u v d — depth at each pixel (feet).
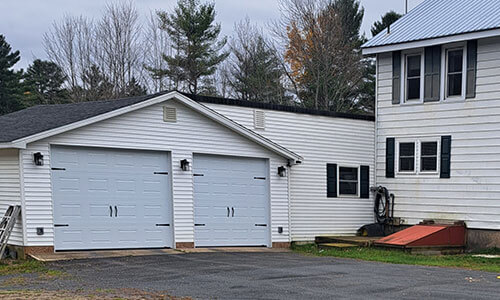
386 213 56.80
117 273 31.86
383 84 57.77
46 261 35.68
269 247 50.75
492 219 50.37
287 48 103.71
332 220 55.72
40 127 39.11
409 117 55.88
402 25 59.67
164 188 44.57
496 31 49.19
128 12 109.60
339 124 56.54
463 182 52.21
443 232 49.70
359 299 24.99
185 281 29.30
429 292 27.02
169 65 107.96
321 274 32.78
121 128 41.96
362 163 57.82
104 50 107.34
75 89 104.63
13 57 147.02
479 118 51.34
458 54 53.16
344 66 98.48
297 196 53.57
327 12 101.50
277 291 26.68
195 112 46.21
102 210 41.22
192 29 110.11
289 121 53.26
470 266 39.14
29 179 37.63
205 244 46.83
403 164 56.54
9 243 38.47
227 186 48.52
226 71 113.19
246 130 48.55
